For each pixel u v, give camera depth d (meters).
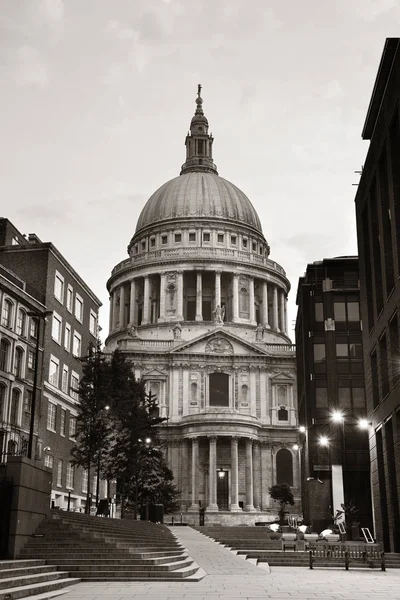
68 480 64.25
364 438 71.31
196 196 146.50
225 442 108.00
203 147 162.75
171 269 134.00
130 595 22.70
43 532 32.78
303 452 83.25
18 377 53.75
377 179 43.41
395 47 39.03
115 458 70.38
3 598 20.59
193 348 115.62
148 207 152.38
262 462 108.94
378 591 24.78
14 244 64.31
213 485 102.44
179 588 25.05
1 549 29.53
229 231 144.00
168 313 131.88
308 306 76.50
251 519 99.94
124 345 118.31
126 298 141.38
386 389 44.12
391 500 42.12
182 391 113.31
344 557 37.59
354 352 74.00
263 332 123.88
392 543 41.78
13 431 51.94
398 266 38.16
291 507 106.06
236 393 114.25
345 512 57.12
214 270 133.62
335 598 22.39
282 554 39.88
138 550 31.95
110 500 68.94
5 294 52.69
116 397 63.03
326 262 77.62
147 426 73.69
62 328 63.94
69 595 22.70
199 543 50.53
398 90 37.09
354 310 75.19
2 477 30.20
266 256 151.50
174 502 92.62
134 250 149.62
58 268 63.38
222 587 25.53
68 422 64.69
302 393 83.50
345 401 72.50
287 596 22.81
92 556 29.89
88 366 58.91
